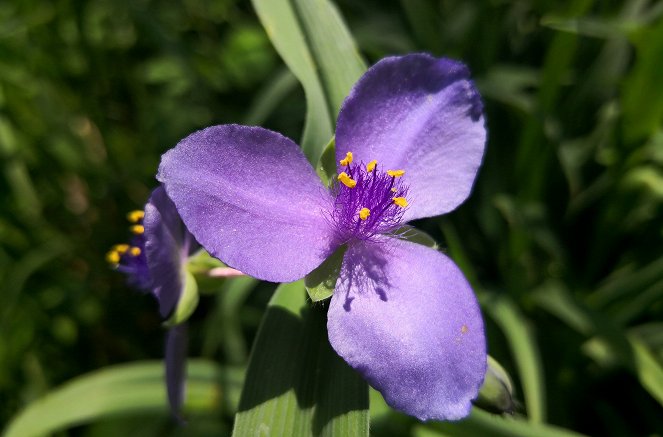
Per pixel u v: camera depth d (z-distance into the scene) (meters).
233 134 0.12
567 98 0.20
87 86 0.21
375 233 0.13
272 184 0.12
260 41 0.22
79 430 0.18
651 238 0.18
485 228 0.19
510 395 0.13
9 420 0.18
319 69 0.14
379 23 0.21
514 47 0.21
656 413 0.17
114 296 0.20
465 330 0.12
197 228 0.12
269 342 0.13
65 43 0.21
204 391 0.16
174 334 0.13
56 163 0.21
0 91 0.20
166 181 0.12
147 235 0.12
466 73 0.13
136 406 0.16
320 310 0.13
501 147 0.19
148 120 0.22
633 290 0.17
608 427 0.17
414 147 0.13
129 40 0.22
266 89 0.19
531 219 0.18
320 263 0.12
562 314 0.17
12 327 0.19
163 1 0.23
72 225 0.21
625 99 0.17
